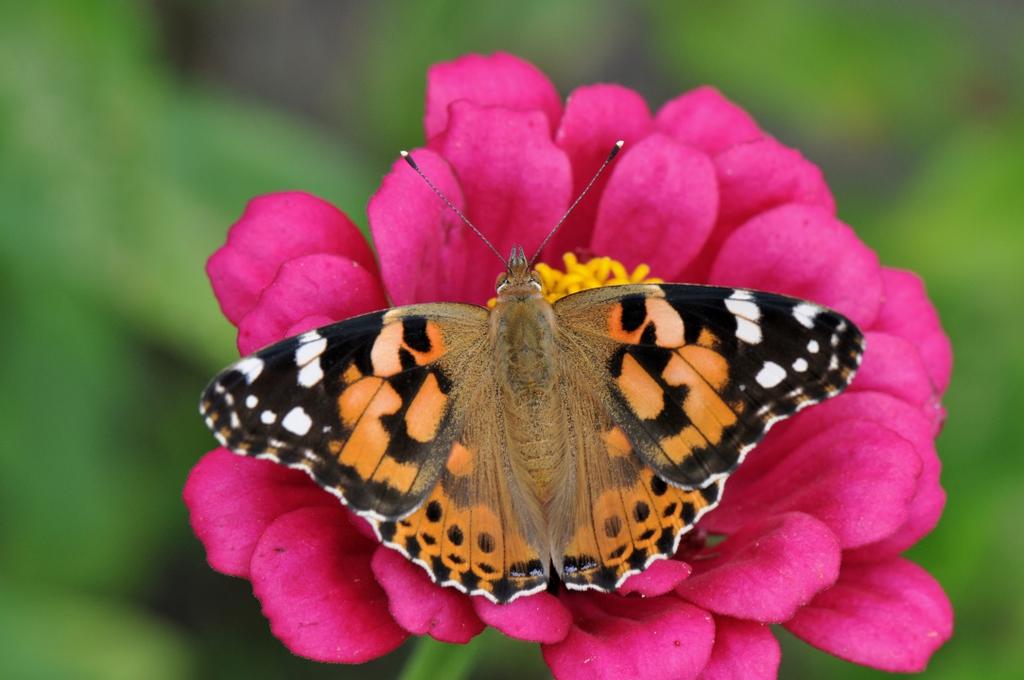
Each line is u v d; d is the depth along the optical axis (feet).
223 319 1.16
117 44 1.16
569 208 1.00
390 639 0.92
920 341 1.00
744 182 1.01
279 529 0.92
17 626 1.10
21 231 1.15
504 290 0.96
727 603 0.91
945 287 1.20
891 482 0.94
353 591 0.92
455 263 1.01
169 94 1.18
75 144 1.15
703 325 0.93
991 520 1.15
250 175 1.17
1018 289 1.20
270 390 0.91
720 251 1.00
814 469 0.95
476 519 0.92
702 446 0.93
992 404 1.17
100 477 1.16
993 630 1.15
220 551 0.93
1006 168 1.21
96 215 1.15
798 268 0.99
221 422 0.90
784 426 0.98
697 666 0.90
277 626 0.91
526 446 0.93
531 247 1.01
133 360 1.19
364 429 0.92
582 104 1.01
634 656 0.90
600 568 0.92
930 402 0.98
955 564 1.15
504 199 1.00
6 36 1.15
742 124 1.03
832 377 0.92
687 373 0.93
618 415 0.93
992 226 1.21
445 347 0.94
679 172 1.00
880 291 0.98
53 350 1.15
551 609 0.91
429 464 0.92
